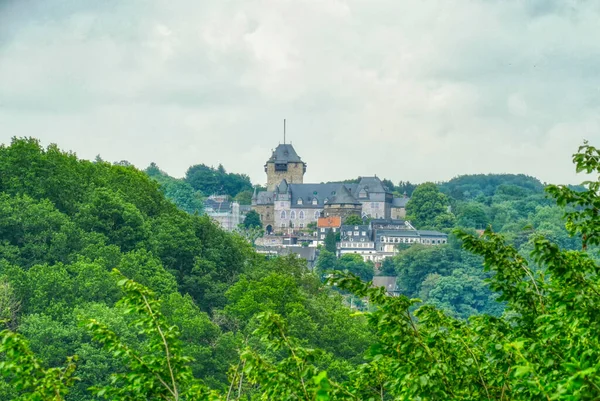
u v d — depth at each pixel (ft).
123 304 119.03
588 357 110.73
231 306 631.97
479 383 119.65
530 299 125.29
